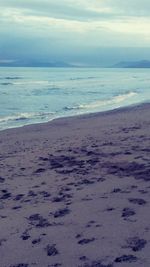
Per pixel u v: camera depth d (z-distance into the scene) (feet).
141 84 190.80
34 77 302.86
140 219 15.21
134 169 24.02
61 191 20.68
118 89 150.71
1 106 89.86
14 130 51.26
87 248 13.17
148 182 20.57
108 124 53.42
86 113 74.02
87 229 14.83
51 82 213.66
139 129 45.16
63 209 17.53
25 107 88.43
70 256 12.75
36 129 51.75
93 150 32.17
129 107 82.38
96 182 21.76
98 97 114.93
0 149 36.73
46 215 17.04
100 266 11.80
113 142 35.70
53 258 12.77
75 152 32.14
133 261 11.87
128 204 17.15
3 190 22.03
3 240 14.78
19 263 12.71
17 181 23.90
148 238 13.38
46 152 33.30
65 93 131.13
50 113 76.74
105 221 15.44
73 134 44.96
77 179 22.98
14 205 19.19
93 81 228.63
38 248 13.71
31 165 28.32
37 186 22.33
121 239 13.55
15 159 31.07
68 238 14.24
